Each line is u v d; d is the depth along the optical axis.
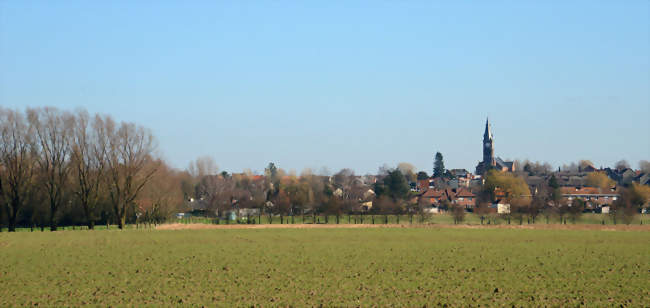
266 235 88.69
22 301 40.22
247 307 38.41
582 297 41.66
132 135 107.38
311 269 53.59
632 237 86.25
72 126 105.62
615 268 54.72
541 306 39.00
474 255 63.84
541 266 55.84
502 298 41.25
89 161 106.56
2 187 103.31
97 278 48.78
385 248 70.50
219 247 71.62
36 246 72.50
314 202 159.62
